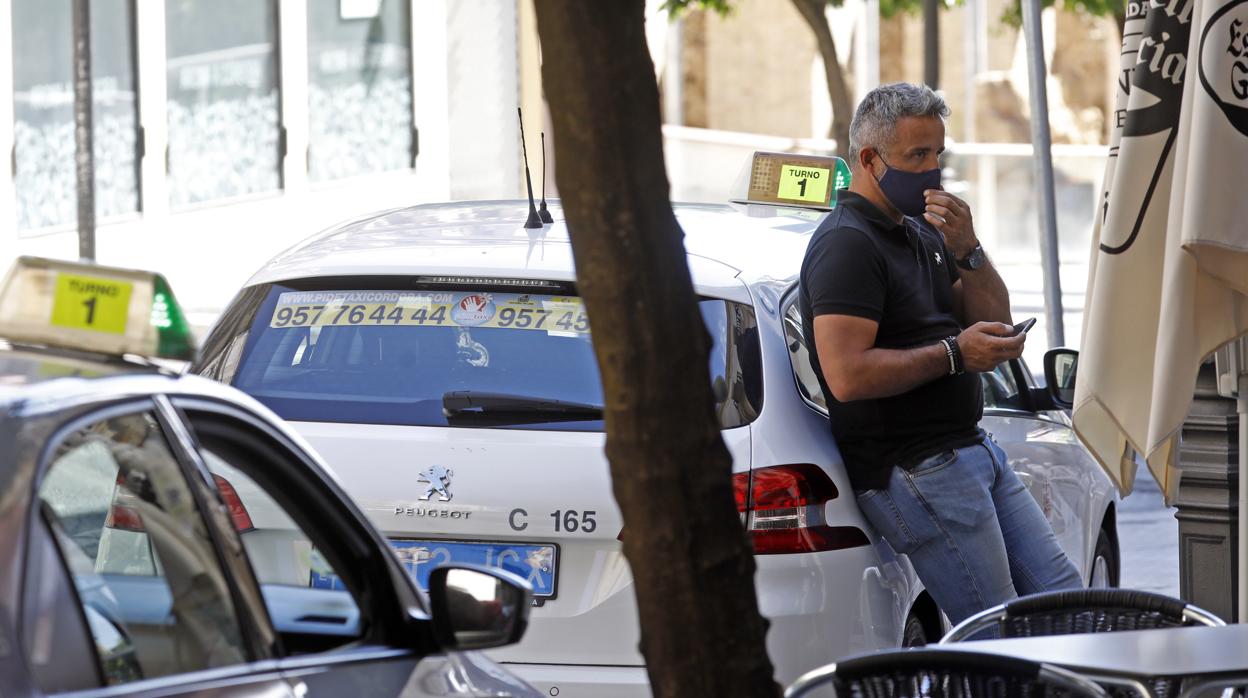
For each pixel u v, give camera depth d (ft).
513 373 54.39
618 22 29.32
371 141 231.50
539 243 58.18
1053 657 42.04
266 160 217.56
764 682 31.27
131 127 201.16
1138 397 52.37
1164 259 51.26
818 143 331.16
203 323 184.55
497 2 238.48
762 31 424.05
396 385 54.60
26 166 189.78
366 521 35.94
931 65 218.79
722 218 67.36
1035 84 110.11
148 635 29.14
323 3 223.92
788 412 55.57
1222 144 48.83
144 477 29.99
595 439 52.95
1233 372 59.62
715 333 55.57
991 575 57.88
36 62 191.01
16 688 24.35
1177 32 51.49
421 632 35.73
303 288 57.31
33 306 30.42
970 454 58.29
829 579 54.70
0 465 25.94
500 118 239.30
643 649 31.22
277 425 34.45
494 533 52.29
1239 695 49.85
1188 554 73.67
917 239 59.47
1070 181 309.42
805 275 58.44
